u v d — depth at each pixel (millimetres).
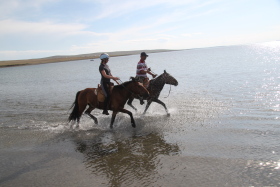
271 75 18922
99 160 5996
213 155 5738
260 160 5273
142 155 6109
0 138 8094
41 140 7770
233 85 15703
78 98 8906
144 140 7203
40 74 50625
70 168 5660
